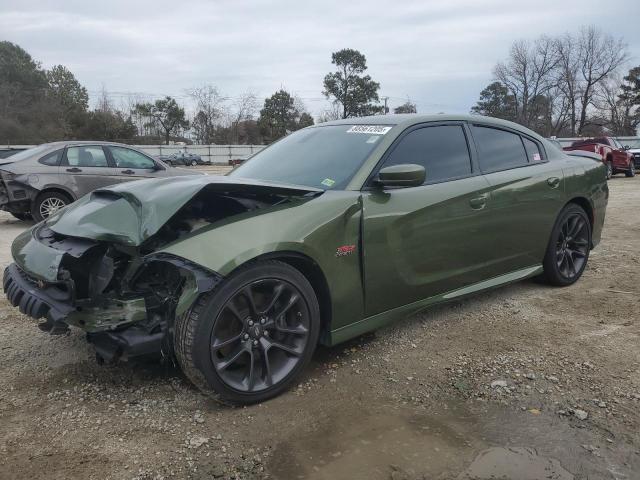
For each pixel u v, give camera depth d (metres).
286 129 72.50
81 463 2.36
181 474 2.30
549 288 4.90
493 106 69.44
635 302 4.46
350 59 67.12
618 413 2.74
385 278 3.34
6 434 2.58
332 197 3.14
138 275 2.77
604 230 8.05
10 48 91.94
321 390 3.04
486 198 3.93
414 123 3.76
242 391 2.79
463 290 3.93
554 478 2.26
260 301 2.88
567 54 59.94
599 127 64.69
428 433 2.61
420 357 3.46
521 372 3.22
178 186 2.96
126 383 3.09
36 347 3.60
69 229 2.93
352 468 2.35
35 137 69.12
